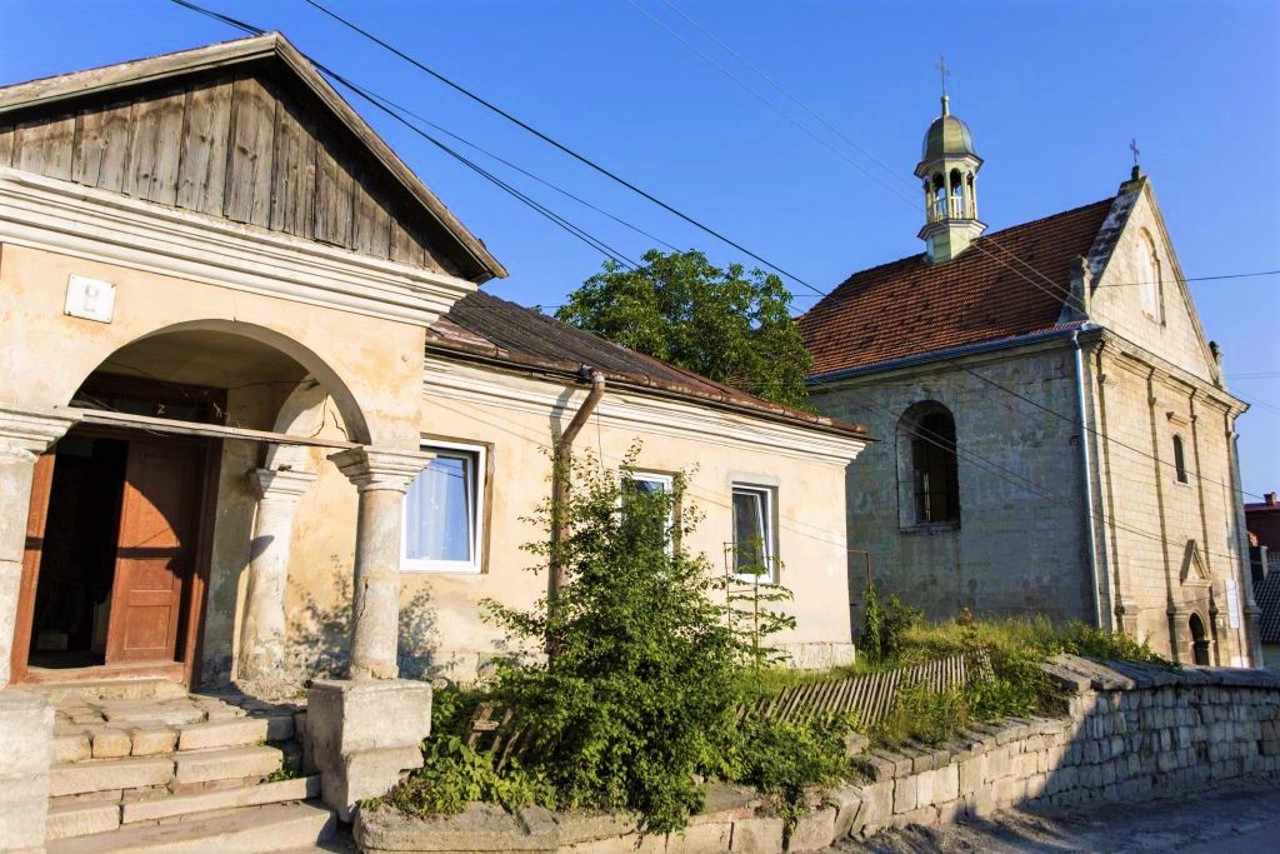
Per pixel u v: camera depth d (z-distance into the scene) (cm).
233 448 874
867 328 2491
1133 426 2088
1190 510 2281
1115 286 2142
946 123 2578
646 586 757
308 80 703
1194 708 1648
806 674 1246
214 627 844
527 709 716
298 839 627
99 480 1005
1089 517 1898
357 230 732
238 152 683
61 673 789
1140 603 1966
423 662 933
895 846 912
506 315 1455
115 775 624
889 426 2256
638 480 1179
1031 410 2016
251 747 702
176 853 575
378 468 721
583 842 686
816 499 1421
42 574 1004
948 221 2517
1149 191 2348
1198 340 2534
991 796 1134
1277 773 1842
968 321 2228
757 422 1304
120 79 620
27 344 579
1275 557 3859
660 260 2298
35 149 594
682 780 742
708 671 768
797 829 838
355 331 730
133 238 623
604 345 1558
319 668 870
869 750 994
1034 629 1706
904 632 1584
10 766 531
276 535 859
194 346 785
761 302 2286
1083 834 1105
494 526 1012
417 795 656
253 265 675
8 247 582
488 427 1024
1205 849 1068
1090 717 1382
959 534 2092
